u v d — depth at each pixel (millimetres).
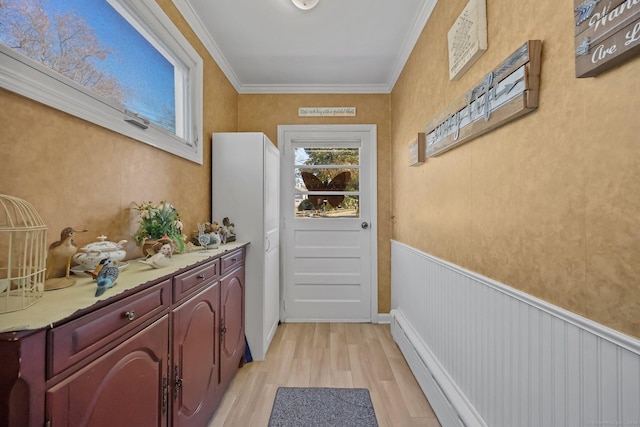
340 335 2730
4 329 575
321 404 1719
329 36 2230
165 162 1652
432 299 1781
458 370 1433
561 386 814
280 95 3096
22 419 588
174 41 1697
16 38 875
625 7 603
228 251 1783
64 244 938
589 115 731
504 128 1075
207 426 1532
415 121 2191
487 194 1190
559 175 826
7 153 830
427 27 1920
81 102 1062
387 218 3070
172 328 1145
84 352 723
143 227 1352
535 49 895
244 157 2281
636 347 617
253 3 1868
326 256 3105
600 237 706
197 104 2018
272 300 2621
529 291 949
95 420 755
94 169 1142
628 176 641
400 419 1591
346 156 3125
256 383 1938
